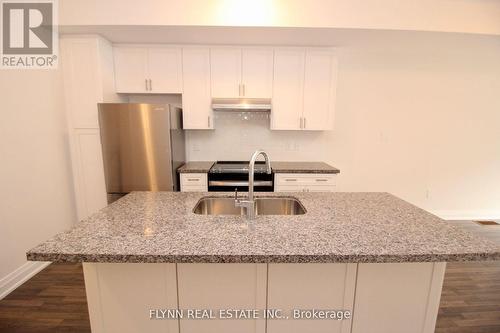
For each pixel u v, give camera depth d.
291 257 0.91
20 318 1.76
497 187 3.65
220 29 2.38
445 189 3.63
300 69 2.91
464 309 1.88
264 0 2.26
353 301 1.15
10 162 2.06
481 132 3.52
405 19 2.31
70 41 2.53
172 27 2.33
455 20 2.32
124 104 2.52
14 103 2.09
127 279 1.11
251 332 1.18
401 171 3.56
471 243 1.01
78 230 1.11
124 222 1.21
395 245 0.99
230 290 1.13
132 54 2.83
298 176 2.82
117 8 2.24
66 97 2.62
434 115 3.44
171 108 2.63
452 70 3.34
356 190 3.57
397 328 1.19
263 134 3.36
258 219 1.26
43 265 2.34
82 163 2.73
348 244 0.99
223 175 2.79
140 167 2.62
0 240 1.97
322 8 2.28
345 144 3.45
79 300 1.93
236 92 2.93
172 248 0.95
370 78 3.32
